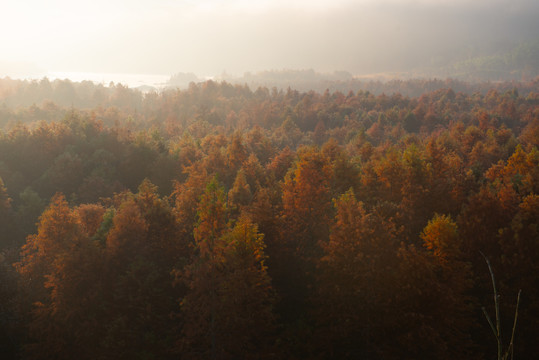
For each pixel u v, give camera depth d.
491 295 30.88
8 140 78.31
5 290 35.38
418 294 25.75
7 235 55.12
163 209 35.28
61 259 29.38
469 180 46.72
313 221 36.88
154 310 28.84
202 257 28.02
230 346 27.28
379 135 127.50
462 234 33.41
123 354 26.97
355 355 28.42
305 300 30.95
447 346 26.62
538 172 41.84
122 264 31.03
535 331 27.61
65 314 29.20
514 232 31.73
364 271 26.80
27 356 30.72
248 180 59.78
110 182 67.19
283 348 28.53
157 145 78.50
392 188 40.94
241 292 26.95
